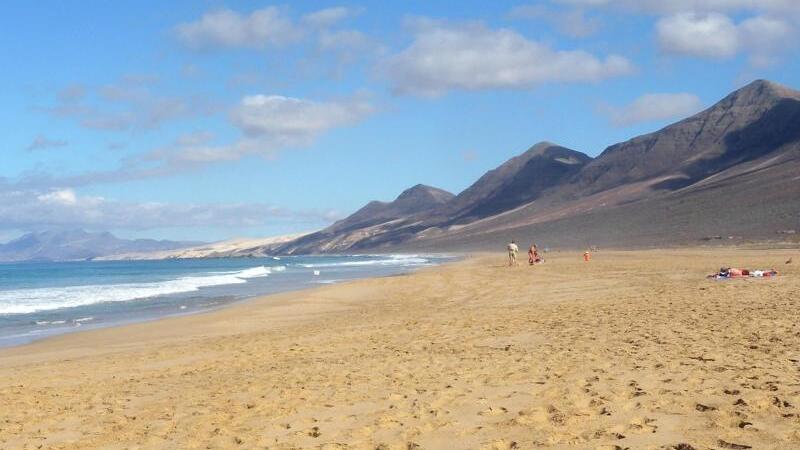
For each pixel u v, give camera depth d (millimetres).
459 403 8258
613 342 12141
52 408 9797
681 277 28062
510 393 8617
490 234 189250
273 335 18047
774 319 13531
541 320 16547
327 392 9508
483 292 28297
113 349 17406
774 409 6965
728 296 18516
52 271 115812
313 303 27625
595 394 8203
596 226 136250
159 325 22406
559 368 10016
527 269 42000
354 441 7023
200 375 12078
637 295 21203
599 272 35531
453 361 11406
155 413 9047
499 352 12078
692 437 6289
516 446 6449
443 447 6605
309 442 7109
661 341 11812
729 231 89562
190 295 38219
